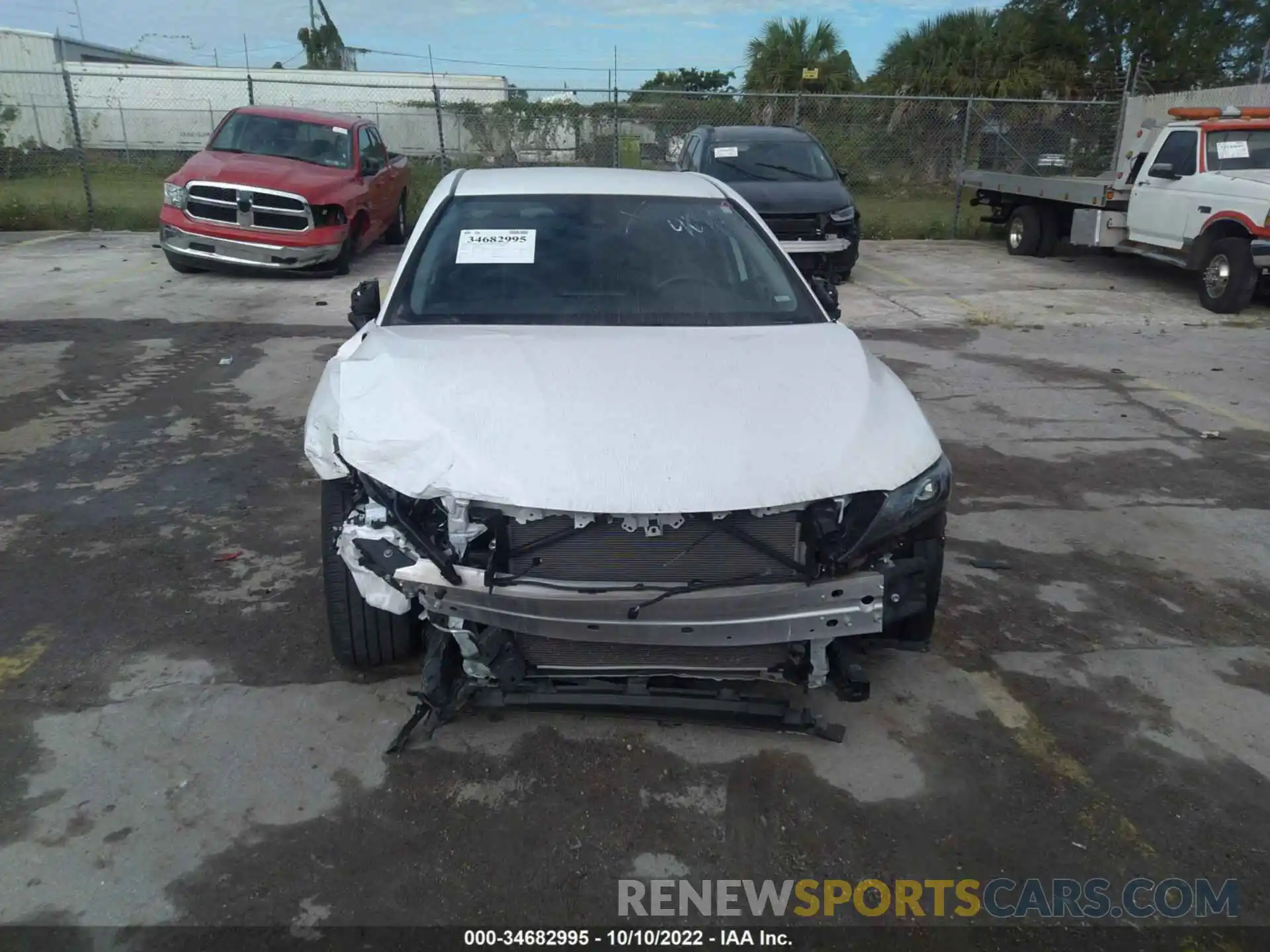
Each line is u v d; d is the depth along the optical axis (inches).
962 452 255.9
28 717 132.7
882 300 461.7
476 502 114.2
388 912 104.3
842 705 142.7
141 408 267.0
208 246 448.5
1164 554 199.0
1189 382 332.2
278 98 1103.0
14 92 1019.9
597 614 113.2
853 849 115.8
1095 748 135.7
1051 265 592.1
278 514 201.2
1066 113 812.0
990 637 164.1
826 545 117.8
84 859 109.0
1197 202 464.4
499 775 125.3
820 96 677.9
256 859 110.3
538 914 105.0
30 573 173.2
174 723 132.8
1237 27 1235.2
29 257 505.4
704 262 167.2
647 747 131.7
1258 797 126.9
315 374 305.3
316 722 134.0
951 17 1184.8
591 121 806.5
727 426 122.8
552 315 154.3
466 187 181.9
